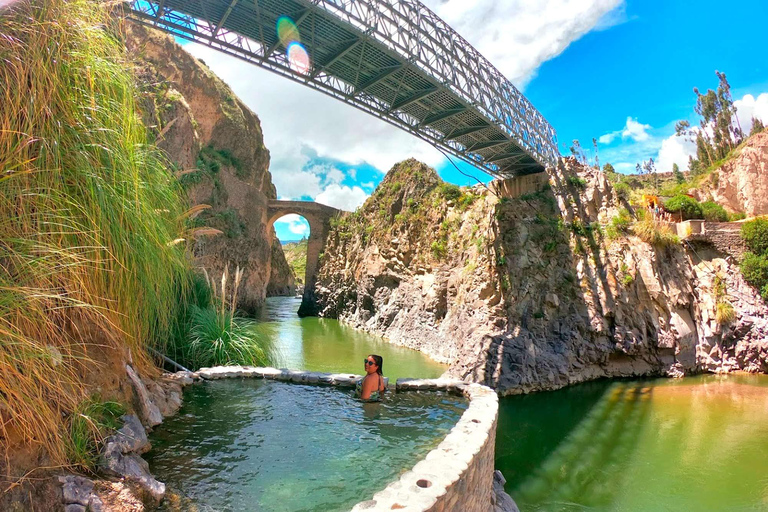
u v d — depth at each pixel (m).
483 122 20.73
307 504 4.20
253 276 38.78
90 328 4.83
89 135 4.36
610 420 13.98
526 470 10.69
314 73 17.25
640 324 19.75
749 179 34.69
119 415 4.94
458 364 17.52
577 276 20.34
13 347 3.35
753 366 20.16
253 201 40.34
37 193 3.81
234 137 46.22
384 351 22.48
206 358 9.72
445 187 27.44
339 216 42.59
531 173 25.59
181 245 6.94
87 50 4.44
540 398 15.91
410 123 21.30
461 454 5.05
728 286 22.08
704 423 13.75
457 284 22.31
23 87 3.77
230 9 13.63
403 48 15.98
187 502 4.14
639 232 22.05
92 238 4.27
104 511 3.54
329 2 13.90
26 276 3.58
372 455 5.39
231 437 5.79
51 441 3.67
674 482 10.26
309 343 24.31
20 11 3.81
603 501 9.41
